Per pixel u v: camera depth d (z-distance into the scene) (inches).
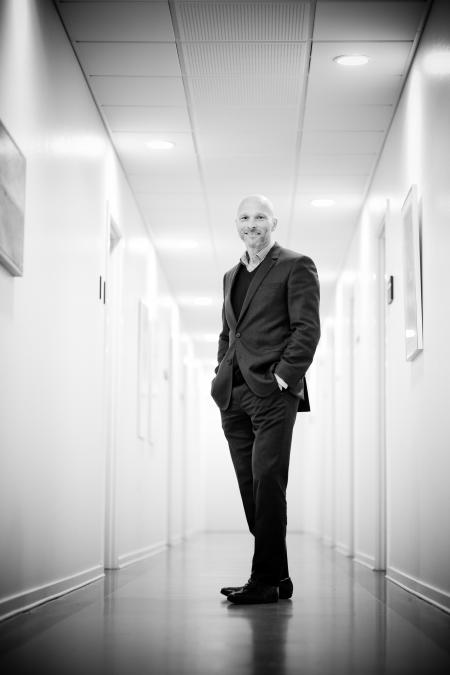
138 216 314.0
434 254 163.9
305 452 662.5
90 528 209.2
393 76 206.2
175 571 233.9
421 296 177.9
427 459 171.8
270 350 147.2
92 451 212.2
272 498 143.9
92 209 216.7
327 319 478.0
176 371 477.7
